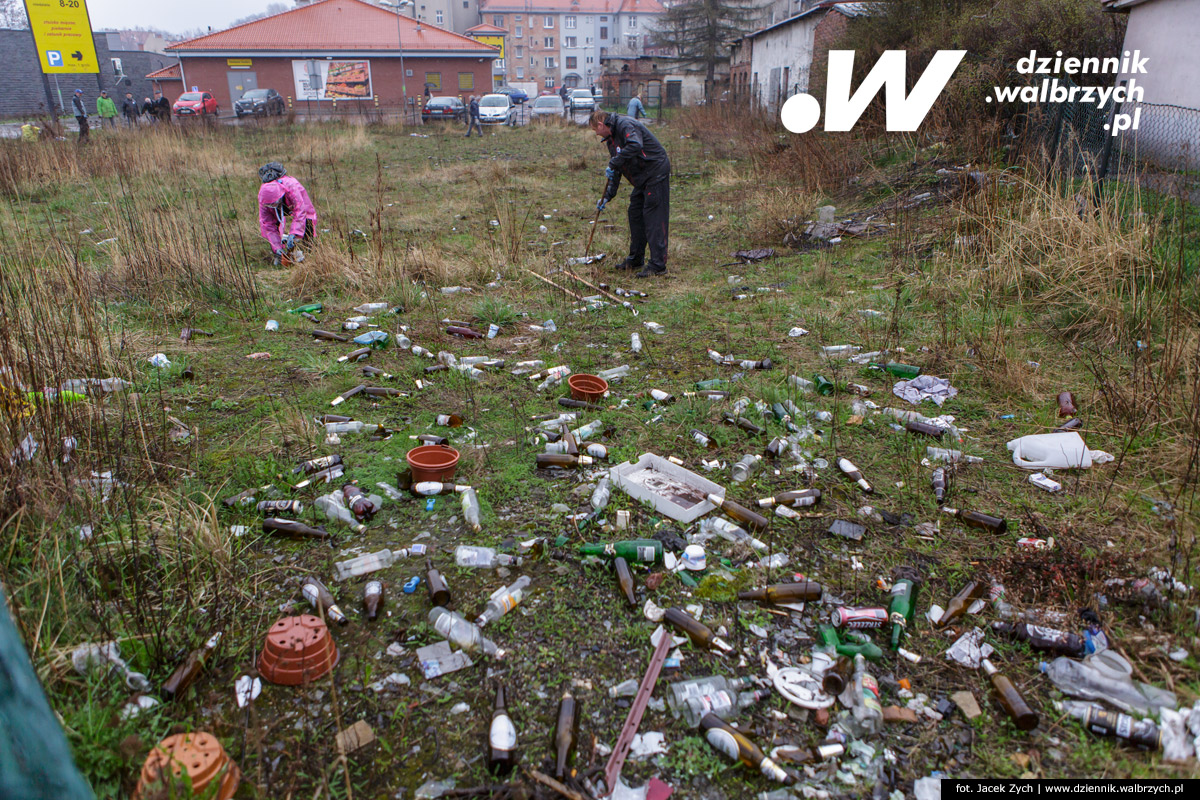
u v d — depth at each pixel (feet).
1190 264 16.71
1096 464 11.38
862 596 8.67
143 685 7.09
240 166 45.62
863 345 16.69
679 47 150.82
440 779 6.32
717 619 8.29
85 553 8.66
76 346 14.64
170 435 12.36
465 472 11.36
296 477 11.10
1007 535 9.75
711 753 6.63
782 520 10.16
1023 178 22.79
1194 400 11.60
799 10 118.32
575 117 101.09
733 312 19.65
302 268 22.00
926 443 12.25
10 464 9.51
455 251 25.66
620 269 24.54
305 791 6.15
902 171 32.76
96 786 5.96
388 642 7.86
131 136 57.21
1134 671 7.29
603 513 10.25
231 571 8.80
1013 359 14.99
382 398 14.25
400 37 120.37
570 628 8.12
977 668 7.60
